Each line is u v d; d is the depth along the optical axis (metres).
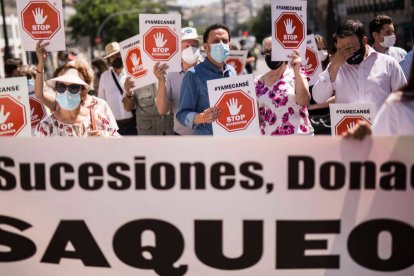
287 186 2.70
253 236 2.74
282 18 4.46
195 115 4.33
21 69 7.12
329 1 15.66
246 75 4.08
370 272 2.73
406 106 2.76
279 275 2.76
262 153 2.68
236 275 2.77
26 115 3.87
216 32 4.45
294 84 4.48
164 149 2.70
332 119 4.07
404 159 2.63
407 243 2.70
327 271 2.74
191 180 2.72
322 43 6.78
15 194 2.79
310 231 2.72
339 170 2.67
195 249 2.77
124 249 2.79
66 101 3.81
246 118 4.11
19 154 2.75
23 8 4.63
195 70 4.56
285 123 4.45
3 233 2.82
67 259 2.82
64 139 2.73
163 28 4.96
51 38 4.69
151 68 5.02
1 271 2.84
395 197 2.67
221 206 2.73
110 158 2.73
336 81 4.40
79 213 2.78
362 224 2.70
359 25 4.21
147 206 2.75
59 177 2.76
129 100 6.27
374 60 4.30
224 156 2.69
